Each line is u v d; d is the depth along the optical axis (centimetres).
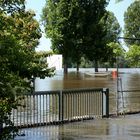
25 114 1480
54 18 8288
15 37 1030
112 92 3350
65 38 8231
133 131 1395
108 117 1730
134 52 5319
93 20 8275
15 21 1063
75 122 1592
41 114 1538
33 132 1364
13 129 1082
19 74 1057
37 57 1169
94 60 8575
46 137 1280
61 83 5162
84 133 1354
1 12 1009
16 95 1008
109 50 7994
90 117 1669
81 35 8256
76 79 6241
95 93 1697
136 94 3225
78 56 8331
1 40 976
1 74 977
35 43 1147
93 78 6581
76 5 8150
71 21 8219
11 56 991
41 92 1503
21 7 1060
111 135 1318
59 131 1391
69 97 1622
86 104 1659
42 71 1127
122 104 2228
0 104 988
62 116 1560
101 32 8281
